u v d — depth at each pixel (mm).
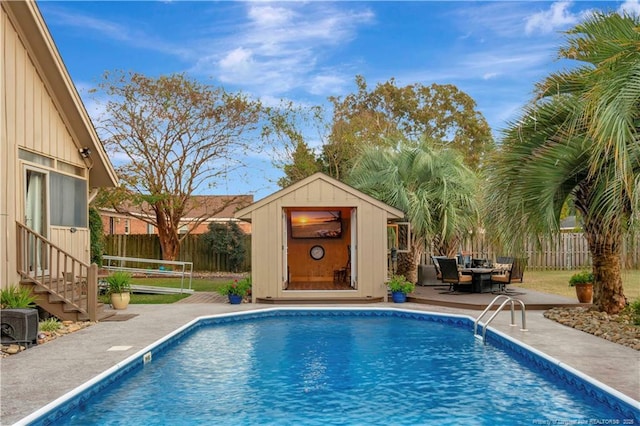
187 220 34844
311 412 6633
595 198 11133
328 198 16297
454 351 10047
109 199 25703
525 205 11266
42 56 12477
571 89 11531
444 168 19891
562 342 9492
